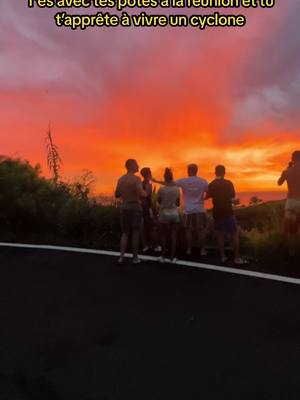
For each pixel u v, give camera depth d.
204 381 3.70
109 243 9.28
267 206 10.15
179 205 7.35
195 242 8.36
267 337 4.48
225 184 7.07
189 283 6.27
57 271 7.23
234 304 5.40
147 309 5.36
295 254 7.02
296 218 7.09
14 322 5.11
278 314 5.04
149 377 3.79
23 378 3.82
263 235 7.70
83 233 10.02
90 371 3.92
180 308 5.35
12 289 6.35
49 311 5.43
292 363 3.95
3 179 11.66
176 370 3.89
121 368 3.96
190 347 4.33
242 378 3.73
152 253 8.19
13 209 11.18
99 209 10.22
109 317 5.16
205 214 7.70
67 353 4.28
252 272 6.66
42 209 11.31
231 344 4.36
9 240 10.08
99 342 4.51
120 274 6.87
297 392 3.51
